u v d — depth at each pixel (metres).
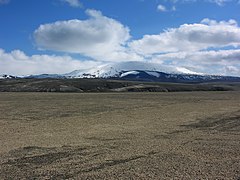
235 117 33.19
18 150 16.59
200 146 17.69
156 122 29.25
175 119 31.64
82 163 13.84
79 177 11.65
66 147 17.47
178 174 11.98
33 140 19.70
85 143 18.69
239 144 18.31
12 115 34.88
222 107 46.22
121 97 75.00
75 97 73.81
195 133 22.69
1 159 14.58
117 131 23.69
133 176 11.73
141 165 13.41
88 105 49.50
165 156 15.17
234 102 57.25
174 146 17.69
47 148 17.16
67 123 28.44
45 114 36.12
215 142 18.97
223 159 14.52
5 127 25.73
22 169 12.80
